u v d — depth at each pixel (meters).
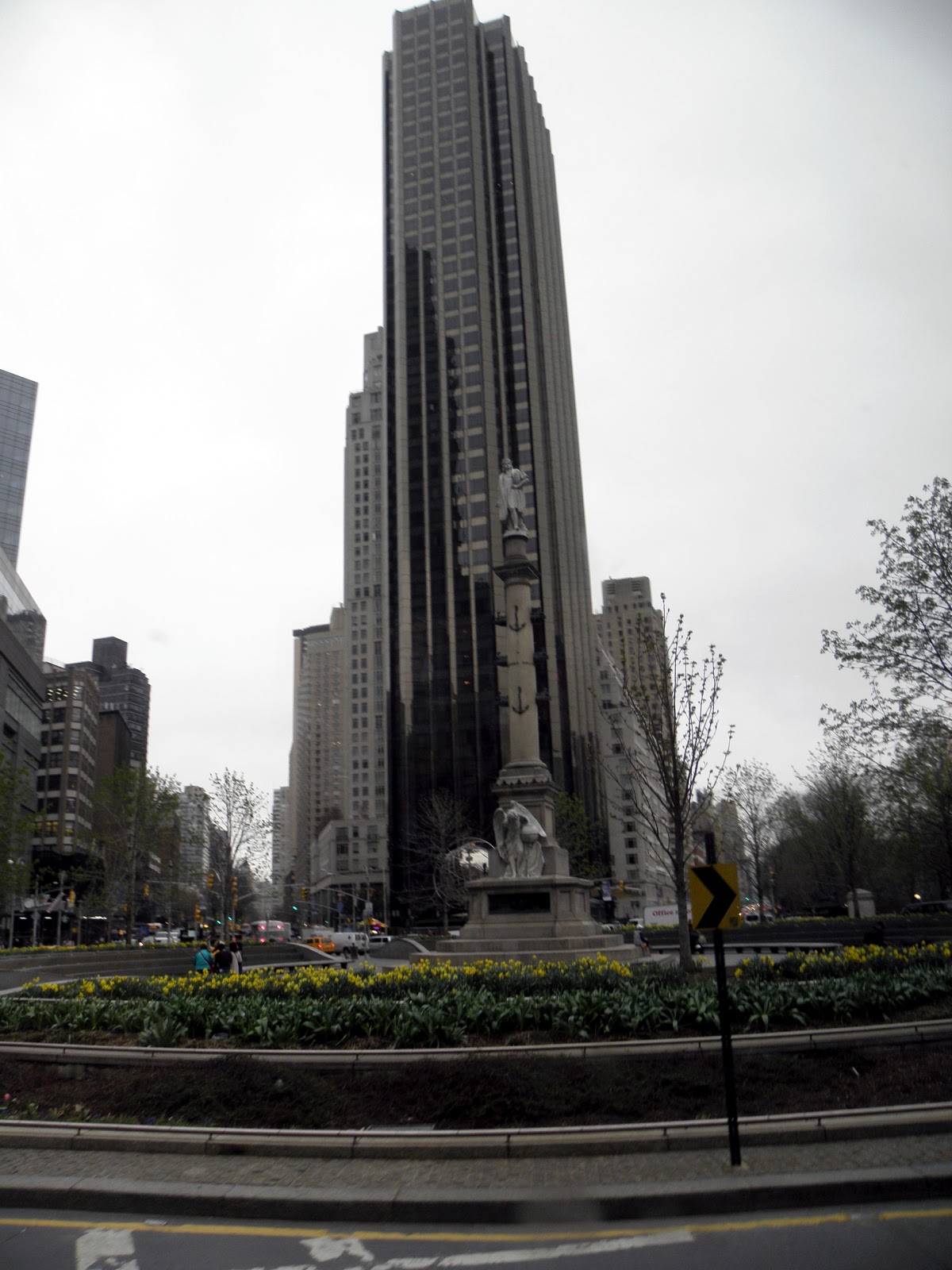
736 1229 8.10
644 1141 9.95
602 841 113.81
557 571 125.69
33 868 78.75
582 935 30.67
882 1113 10.42
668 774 27.73
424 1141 10.01
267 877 144.25
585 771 119.19
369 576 198.50
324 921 161.38
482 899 31.84
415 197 143.88
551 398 142.75
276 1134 10.28
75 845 85.62
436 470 129.25
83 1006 16.94
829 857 69.50
